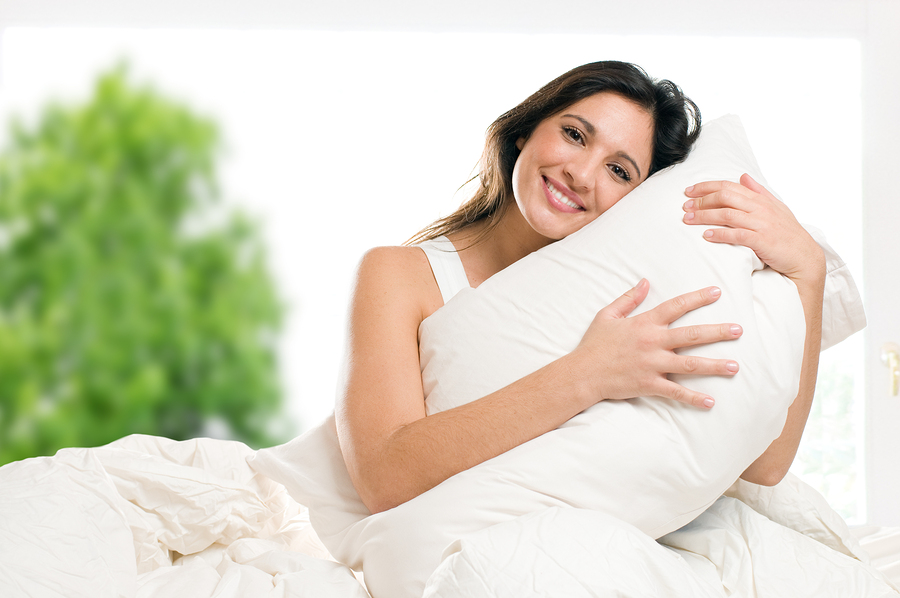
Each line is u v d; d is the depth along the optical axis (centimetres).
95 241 289
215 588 90
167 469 107
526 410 92
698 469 89
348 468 101
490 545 72
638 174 117
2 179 285
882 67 262
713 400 88
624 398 92
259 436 304
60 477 90
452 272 122
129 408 293
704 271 95
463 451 92
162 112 281
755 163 121
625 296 96
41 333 287
